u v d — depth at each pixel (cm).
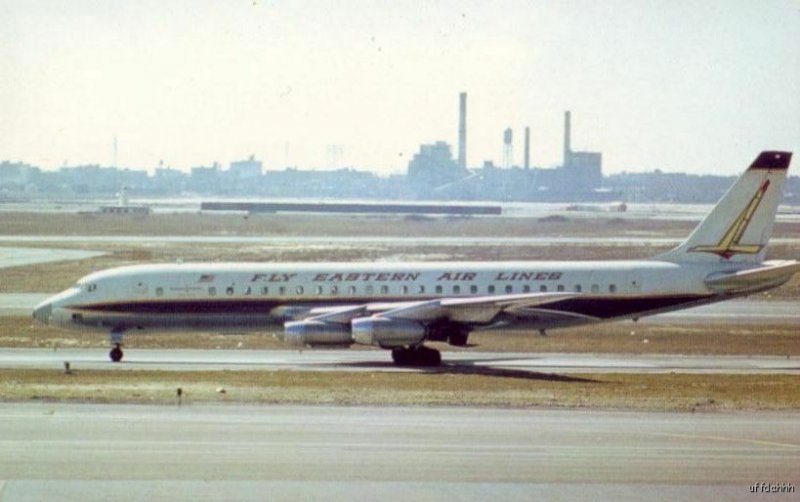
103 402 7788
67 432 6775
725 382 9369
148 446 6412
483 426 7112
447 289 11094
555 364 10756
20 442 6488
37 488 5478
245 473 5819
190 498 5338
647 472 5947
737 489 5609
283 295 11025
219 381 8925
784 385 9188
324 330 10388
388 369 10169
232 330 11156
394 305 10738
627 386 8975
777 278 11244
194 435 6719
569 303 11094
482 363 10775
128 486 5534
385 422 7194
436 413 7538
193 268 11156
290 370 9944
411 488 5566
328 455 6247
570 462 6150
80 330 11000
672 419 7444
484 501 5353
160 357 11019
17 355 11044
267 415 7381
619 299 11194
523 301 10475
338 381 9012
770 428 7156
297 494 5431
